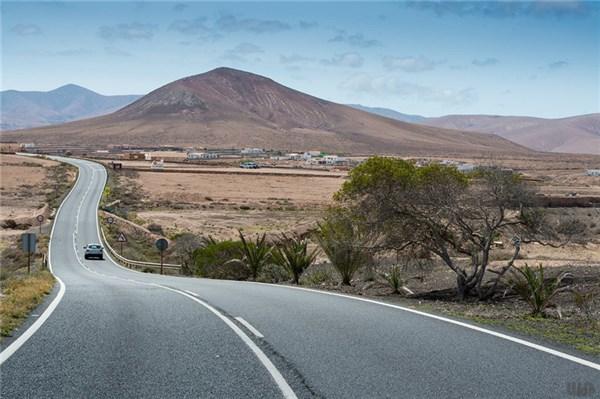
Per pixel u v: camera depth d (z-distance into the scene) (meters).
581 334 11.53
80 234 75.25
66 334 11.59
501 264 32.84
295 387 7.93
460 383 8.05
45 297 17.94
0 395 7.62
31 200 105.88
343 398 7.46
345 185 25.67
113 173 150.25
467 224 23.17
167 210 101.69
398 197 23.16
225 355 9.80
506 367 8.87
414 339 11.00
